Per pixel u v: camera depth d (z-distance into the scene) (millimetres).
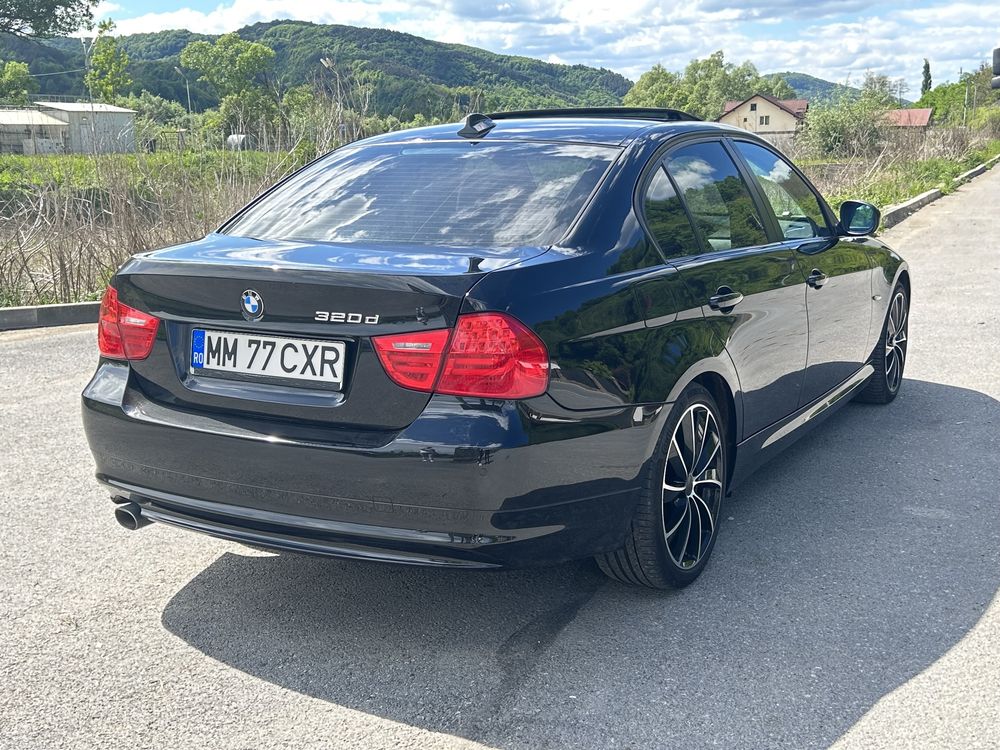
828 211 4652
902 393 5734
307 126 10617
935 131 35375
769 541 3625
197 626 3020
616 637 2914
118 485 3018
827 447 4742
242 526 2777
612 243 2947
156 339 2906
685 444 3143
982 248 12812
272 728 2467
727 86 176000
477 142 3498
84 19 50625
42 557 3545
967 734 2389
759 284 3559
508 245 2857
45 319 8516
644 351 2859
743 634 2920
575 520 2709
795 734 2402
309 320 2625
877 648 2820
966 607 3068
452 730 2449
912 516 3848
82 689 2654
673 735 2408
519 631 2967
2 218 9727
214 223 10008
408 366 2523
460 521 2533
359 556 2652
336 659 2814
